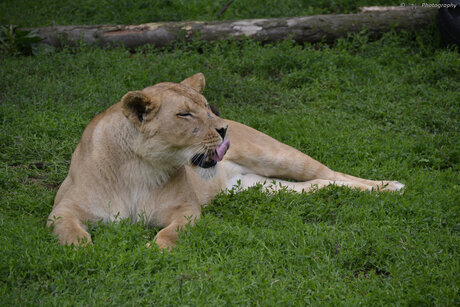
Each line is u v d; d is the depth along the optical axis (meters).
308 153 12.48
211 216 9.04
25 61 15.67
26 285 7.08
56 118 12.77
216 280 7.17
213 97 14.49
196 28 17.38
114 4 20.64
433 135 13.19
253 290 7.18
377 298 7.27
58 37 17.02
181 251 7.80
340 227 9.28
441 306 7.06
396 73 16.19
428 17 17.97
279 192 10.32
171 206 9.02
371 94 14.95
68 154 11.66
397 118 13.98
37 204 9.54
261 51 16.75
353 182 11.09
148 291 7.07
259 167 11.46
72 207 8.54
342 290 7.37
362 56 17.06
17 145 11.62
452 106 14.39
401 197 10.17
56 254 7.47
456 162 12.22
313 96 14.99
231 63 16.27
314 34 17.53
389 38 17.58
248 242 8.28
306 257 8.08
